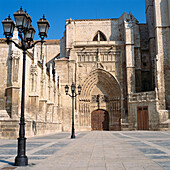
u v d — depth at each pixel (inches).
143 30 2402.8
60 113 1898.4
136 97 1945.1
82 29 2304.4
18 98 1006.4
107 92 2203.5
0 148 581.6
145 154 448.8
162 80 1937.7
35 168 331.3
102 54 2165.4
